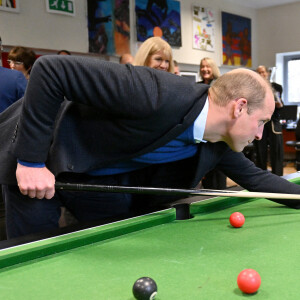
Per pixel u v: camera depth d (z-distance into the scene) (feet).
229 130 4.14
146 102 3.70
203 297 2.62
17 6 12.45
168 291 2.72
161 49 8.30
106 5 15.15
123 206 5.17
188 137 4.27
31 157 3.82
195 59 19.99
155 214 4.35
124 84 3.62
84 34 14.56
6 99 7.28
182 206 4.74
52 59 3.58
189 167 4.90
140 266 3.18
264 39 24.16
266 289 2.73
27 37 12.87
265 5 23.40
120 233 3.93
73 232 3.68
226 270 3.08
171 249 3.58
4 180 4.49
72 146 4.23
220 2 21.29
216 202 5.00
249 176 5.15
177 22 18.39
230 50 22.09
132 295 2.67
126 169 4.80
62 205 5.16
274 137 15.84
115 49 15.70
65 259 3.33
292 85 24.52
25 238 3.51
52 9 13.38
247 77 4.00
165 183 5.21
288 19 23.11
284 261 3.26
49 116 3.76
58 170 4.20
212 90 4.15
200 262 3.26
